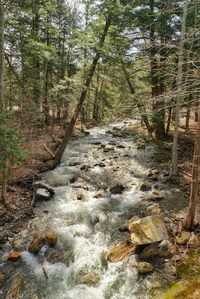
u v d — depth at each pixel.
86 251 7.89
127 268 7.14
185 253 7.47
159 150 17.28
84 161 15.66
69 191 11.73
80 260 7.56
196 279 6.61
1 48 8.85
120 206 10.46
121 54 15.94
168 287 6.45
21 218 9.28
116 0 13.41
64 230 8.81
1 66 8.87
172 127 22.19
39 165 14.01
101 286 6.73
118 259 7.47
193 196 8.12
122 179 13.09
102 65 16.52
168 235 8.18
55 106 19.86
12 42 13.91
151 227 7.88
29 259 7.55
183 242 7.84
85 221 9.40
